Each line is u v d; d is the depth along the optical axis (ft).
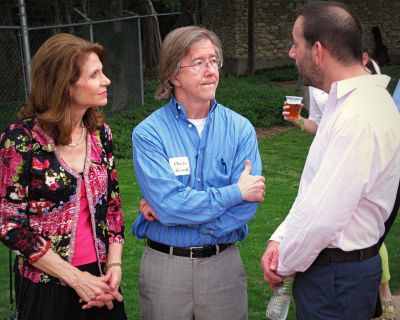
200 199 7.79
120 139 31.81
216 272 8.31
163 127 8.25
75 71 7.37
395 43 72.54
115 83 42.75
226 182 8.30
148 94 47.80
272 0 66.64
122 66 42.83
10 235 7.25
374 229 7.20
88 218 7.85
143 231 8.53
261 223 18.15
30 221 7.48
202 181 8.16
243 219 8.07
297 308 7.66
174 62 7.98
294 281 7.73
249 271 14.47
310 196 6.86
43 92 7.43
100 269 7.96
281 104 40.04
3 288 13.58
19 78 39.29
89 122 8.03
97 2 56.13
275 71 64.54
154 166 8.00
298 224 6.99
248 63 63.26
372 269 7.22
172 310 8.32
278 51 68.03
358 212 7.04
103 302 7.73
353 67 7.14
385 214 7.26
